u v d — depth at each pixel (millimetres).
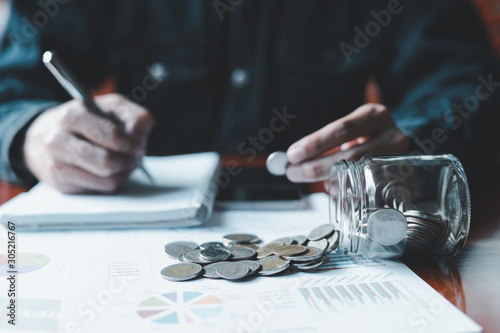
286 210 655
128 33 1269
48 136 654
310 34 1264
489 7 1896
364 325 329
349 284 402
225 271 423
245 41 1241
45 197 645
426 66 1164
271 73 1251
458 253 475
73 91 636
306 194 746
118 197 641
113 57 1277
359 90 1289
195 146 1270
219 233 556
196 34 1259
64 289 394
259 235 545
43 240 531
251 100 1242
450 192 454
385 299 370
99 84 1383
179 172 806
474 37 1137
